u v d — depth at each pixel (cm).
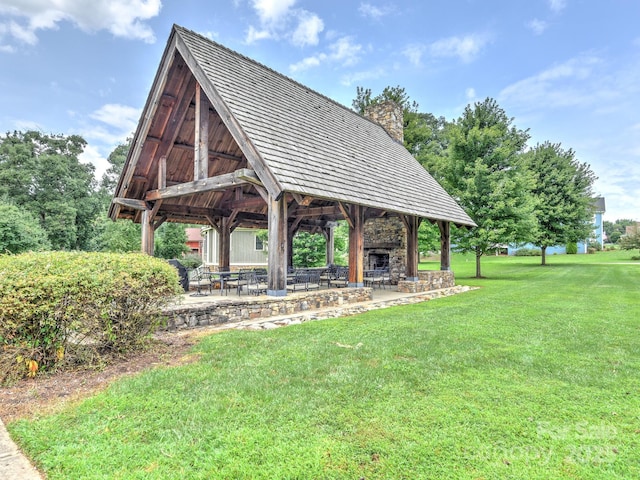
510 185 1738
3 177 2364
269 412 310
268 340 543
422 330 616
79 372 408
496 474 232
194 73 823
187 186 898
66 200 2544
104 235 2302
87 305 418
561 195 2553
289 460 244
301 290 952
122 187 1025
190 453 253
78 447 261
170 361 447
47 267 411
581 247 4209
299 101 1120
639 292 1160
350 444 263
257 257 2320
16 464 244
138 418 301
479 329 623
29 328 390
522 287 1349
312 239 1920
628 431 284
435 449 257
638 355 474
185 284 1073
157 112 924
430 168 2419
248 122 763
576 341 541
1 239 1694
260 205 1141
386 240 1543
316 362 438
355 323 682
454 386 368
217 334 580
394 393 349
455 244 1902
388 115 1719
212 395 343
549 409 319
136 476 229
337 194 793
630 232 3678
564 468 239
